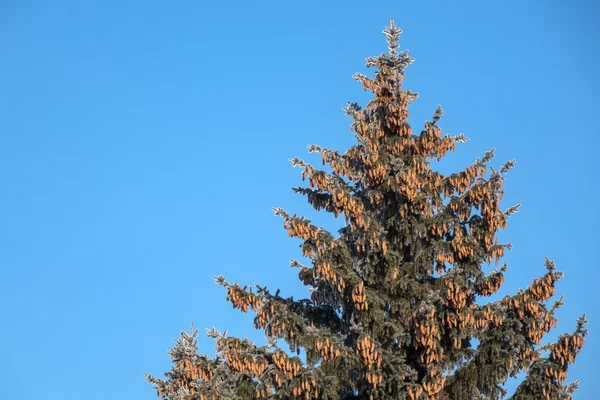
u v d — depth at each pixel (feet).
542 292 245.86
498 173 257.96
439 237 266.77
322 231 253.24
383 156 267.80
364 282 268.62
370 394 245.04
